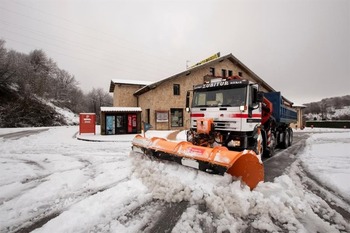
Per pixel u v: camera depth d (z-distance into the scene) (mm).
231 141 5664
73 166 6176
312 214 3082
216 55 23344
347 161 6922
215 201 3205
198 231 2639
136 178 4613
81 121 16781
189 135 6773
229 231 2664
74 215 3068
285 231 2666
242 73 25578
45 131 21562
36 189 4172
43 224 2893
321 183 4680
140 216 3074
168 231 2693
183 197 3604
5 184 4559
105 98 68812
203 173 3865
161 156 4863
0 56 35344
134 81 25625
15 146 10500
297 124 33062
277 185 3730
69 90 62969
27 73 45062
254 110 6102
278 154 8602
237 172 3492
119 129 16703
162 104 19938
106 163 6461
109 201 3537
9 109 30875
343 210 3334
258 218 2961
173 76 19859
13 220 2990
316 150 9422
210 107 6266
